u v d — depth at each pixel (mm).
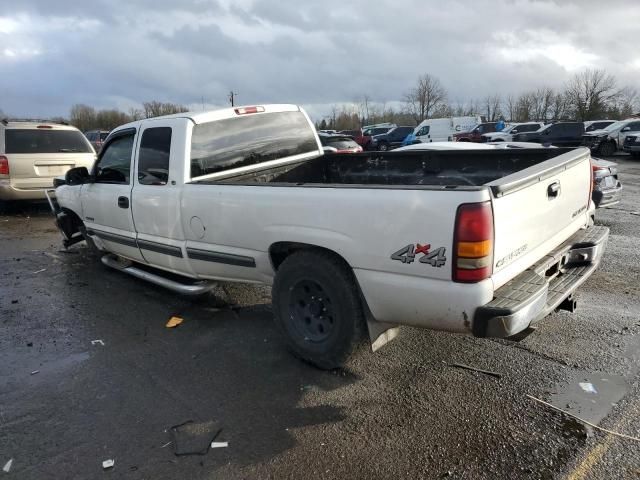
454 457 2660
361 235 3049
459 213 2654
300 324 3652
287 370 3637
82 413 3182
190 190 4172
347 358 3398
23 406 3283
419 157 4957
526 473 2525
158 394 3373
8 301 5270
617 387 3246
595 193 8648
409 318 3020
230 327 4422
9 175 9578
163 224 4512
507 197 2811
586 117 54156
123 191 4934
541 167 3254
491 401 3143
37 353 4047
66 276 6109
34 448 2854
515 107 67750
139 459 2732
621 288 5062
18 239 8258
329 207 3184
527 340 3934
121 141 5004
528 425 2893
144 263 5184
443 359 3689
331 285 3289
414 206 2807
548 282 3107
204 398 3307
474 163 4664
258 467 2645
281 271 3596
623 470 2518
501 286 2908
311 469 2617
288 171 5230
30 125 9977
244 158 4777
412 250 2848
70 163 10180
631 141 21266
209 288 4539
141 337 4281
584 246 3662
